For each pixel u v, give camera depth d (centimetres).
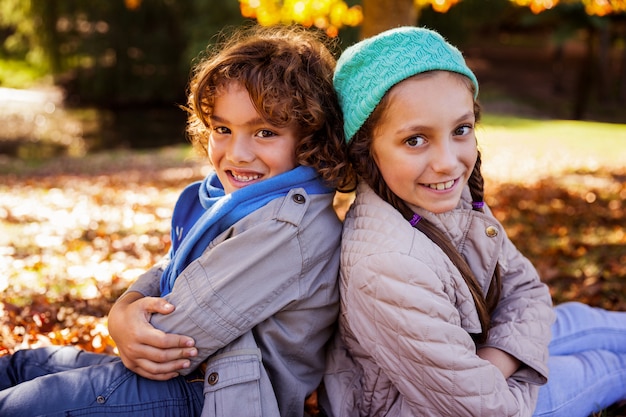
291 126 183
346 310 183
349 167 193
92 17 2347
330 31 626
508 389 174
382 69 171
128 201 661
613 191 693
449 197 176
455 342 167
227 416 168
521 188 702
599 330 238
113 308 189
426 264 171
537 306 199
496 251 187
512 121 1551
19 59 2748
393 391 186
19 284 341
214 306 171
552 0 631
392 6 598
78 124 2042
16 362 200
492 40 3494
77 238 479
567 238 486
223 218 182
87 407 171
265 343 179
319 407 204
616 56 2622
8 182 878
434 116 168
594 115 2114
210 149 190
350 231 184
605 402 220
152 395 176
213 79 181
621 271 393
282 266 175
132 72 2397
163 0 2344
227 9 2002
